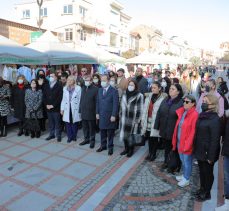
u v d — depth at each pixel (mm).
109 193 4398
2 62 7359
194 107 4332
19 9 32812
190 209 3932
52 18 31000
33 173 5117
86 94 6488
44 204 4047
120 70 8375
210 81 5637
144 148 6773
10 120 8055
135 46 45688
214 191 4496
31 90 7176
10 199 4172
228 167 3887
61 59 9977
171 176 5066
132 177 5012
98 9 34719
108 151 6227
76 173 5164
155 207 3988
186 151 4355
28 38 20234
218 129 3807
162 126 5113
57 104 6926
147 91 8102
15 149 6426
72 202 4117
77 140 7246
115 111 5918
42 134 7762
